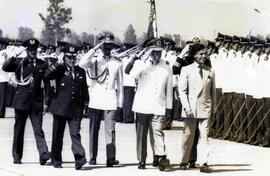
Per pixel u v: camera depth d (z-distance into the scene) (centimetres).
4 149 1426
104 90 1241
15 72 1237
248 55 1616
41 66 1239
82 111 1198
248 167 1250
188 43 1234
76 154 1185
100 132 1845
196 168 1234
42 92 1245
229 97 1656
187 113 1192
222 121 1688
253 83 1602
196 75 1193
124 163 1280
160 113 1198
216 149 1502
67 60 1187
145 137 1209
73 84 1181
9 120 2072
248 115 1609
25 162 1270
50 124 1977
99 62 1245
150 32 1948
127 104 2069
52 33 2209
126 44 2011
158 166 1241
